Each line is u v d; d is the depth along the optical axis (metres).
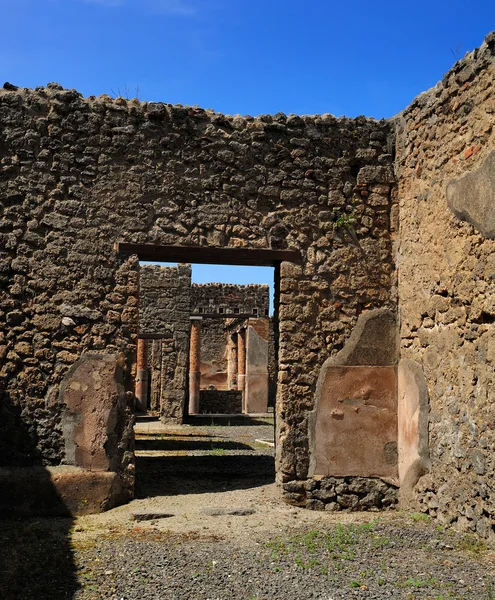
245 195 7.25
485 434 5.45
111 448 6.71
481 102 5.70
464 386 5.84
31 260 6.77
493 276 5.39
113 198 6.98
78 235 6.88
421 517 6.30
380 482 7.07
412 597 4.17
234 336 25.84
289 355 7.14
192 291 23.34
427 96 6.76
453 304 6.07
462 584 4.39
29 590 4.26
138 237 6.99
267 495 7.19
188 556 4.95
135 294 6.94
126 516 6.23
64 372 6.73
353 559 4.92
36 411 6.63
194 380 22.41
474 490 5.58
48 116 6.92
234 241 7.16
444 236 6.28
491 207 5.46
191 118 7.23
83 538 5.49
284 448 7.03
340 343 7.25
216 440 13.70
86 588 4.32
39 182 6.84
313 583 4.42
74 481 6.47
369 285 7.37
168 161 7.13
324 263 7.32
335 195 7.41
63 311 6.79
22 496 6.34
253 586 4.37
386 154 7.55
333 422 7.11
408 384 6.94
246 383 22.81
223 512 6.39
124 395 6.83
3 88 6.89
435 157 6.54
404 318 7.17
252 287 23.73
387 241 7.47
